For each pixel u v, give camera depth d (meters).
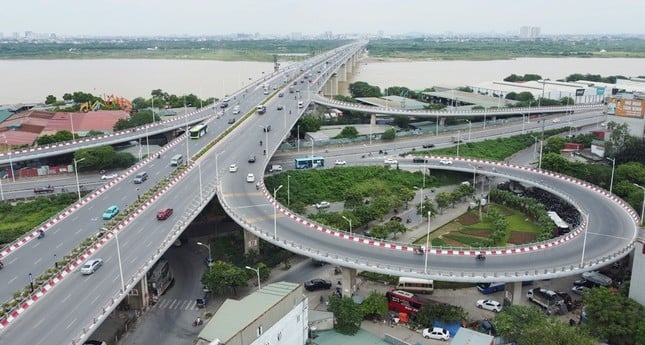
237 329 71.62
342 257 102.31
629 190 151.75
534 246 108.06
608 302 89.06
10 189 166.38
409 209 158.12
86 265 96.00
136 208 123.56
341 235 113.00
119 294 87.94
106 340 91.69
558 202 154.75
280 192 163.12
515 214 152.00
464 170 175.50
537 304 103.94
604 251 106.69
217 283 105.00
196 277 117.00
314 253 103.62
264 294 82.19
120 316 100.19
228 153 171.75
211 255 126.88
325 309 103.06
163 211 120.56
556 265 100.19
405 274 96.75
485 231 140.38
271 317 77.31
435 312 95.62
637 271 92.50
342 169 180.62
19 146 196.38
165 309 103.88
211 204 148.88
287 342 82.31
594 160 196.88
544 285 112.50
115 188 144.00
